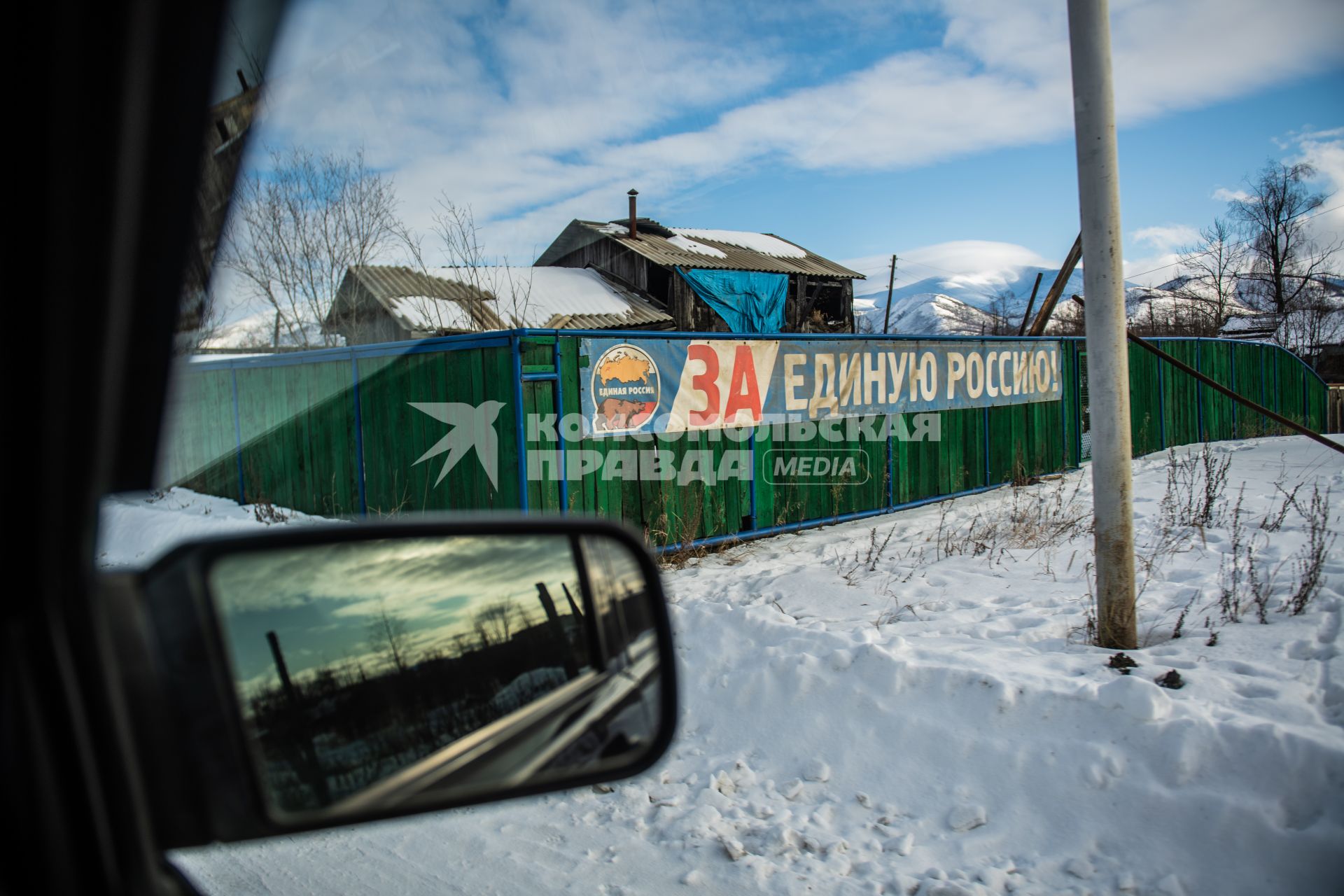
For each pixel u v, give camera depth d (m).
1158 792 2.99
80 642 0.84
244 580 1.12
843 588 5.91
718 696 4.21
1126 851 2.85
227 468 6.50
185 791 0.96
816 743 3.74
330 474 7.82
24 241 0.80
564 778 1.52
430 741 1.33
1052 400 12.33
